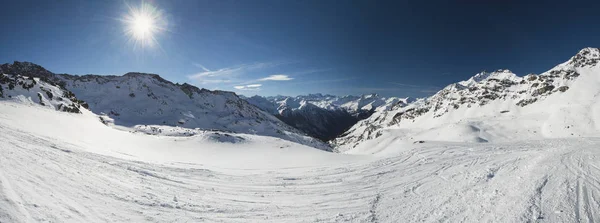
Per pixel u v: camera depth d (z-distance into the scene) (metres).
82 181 10.49
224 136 55.31
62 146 18.73
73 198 8.52
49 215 6.83
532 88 170.62
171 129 94.56
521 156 22.11
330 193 14.98
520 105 160.50
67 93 67.00
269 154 42.66
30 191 7.66
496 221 9.20
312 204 12.80
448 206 11.53
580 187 11.26
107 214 8.27
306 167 25.77
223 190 14.69
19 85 49.34
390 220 10.61
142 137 50.25
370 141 151.38
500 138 97.44
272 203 12.73
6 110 31.28
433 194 13.83
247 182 17.42
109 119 131.00
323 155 38.44
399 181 17.64
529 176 13.93
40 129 26.94
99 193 9.80
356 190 15.64
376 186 16.58
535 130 98.50
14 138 15.80
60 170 10.93
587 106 95.38
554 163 16.34
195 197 12.41
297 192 15.21
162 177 15.60
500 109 174.12
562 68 167.62
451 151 28.83
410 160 25.41
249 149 48.66
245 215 10.70
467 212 10.49
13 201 6.64
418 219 10.46
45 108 46.66
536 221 8.70
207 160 35.41
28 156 11.41
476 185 14.28
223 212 10.76
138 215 8.86
